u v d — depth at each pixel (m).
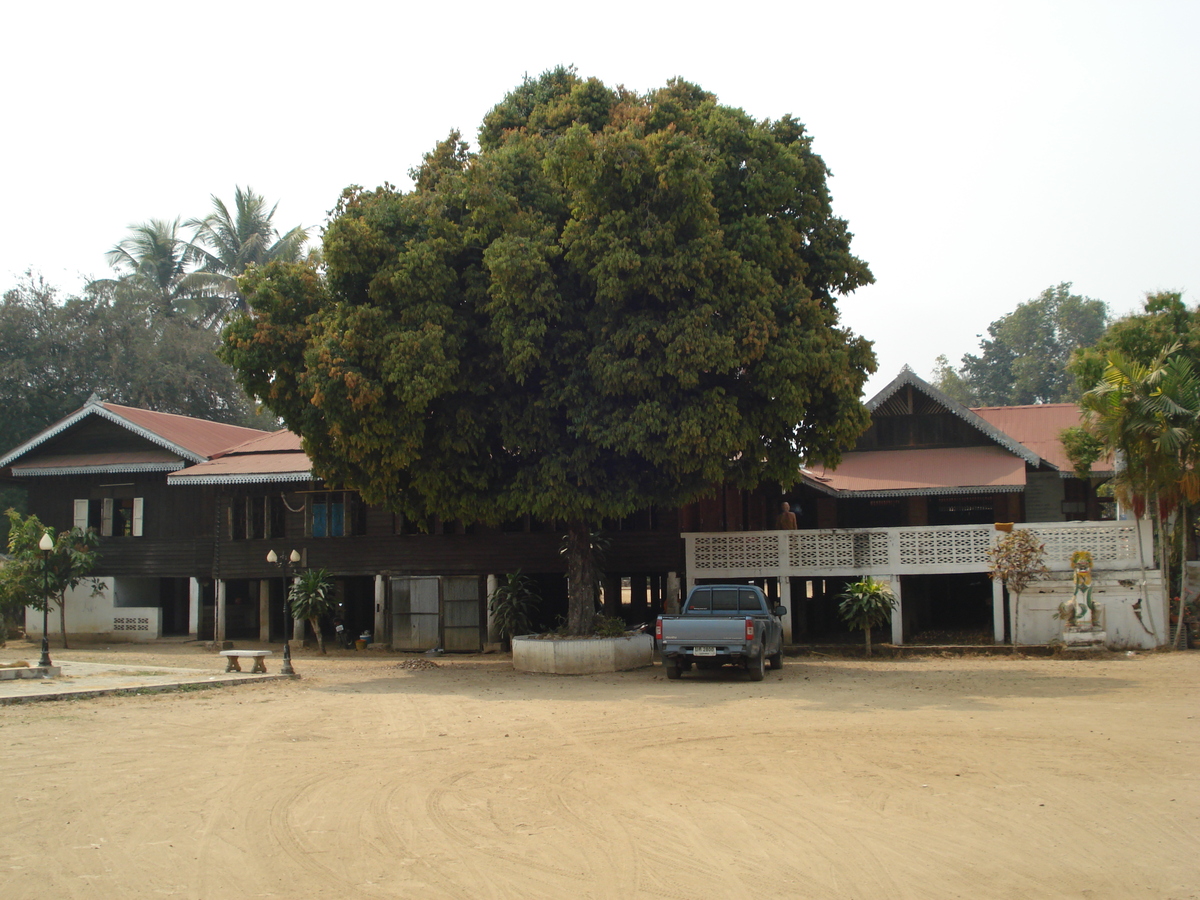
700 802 9.20
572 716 14.80
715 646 19.02
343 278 20.22
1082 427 25.22
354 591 33.97
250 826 8.49
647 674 21.30
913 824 8.40
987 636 26.62
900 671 21.03
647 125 20.94
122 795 9.64
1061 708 14.91
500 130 24.12
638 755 11.54
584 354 20.03
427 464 20.58
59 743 12.61
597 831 8.25
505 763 11.15
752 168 20.14
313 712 15.65
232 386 50.66
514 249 18.78
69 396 45.91
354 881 7.05
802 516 30.73
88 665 24.03
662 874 7.14
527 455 21.12
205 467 31.50
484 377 20.41
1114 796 9.32
